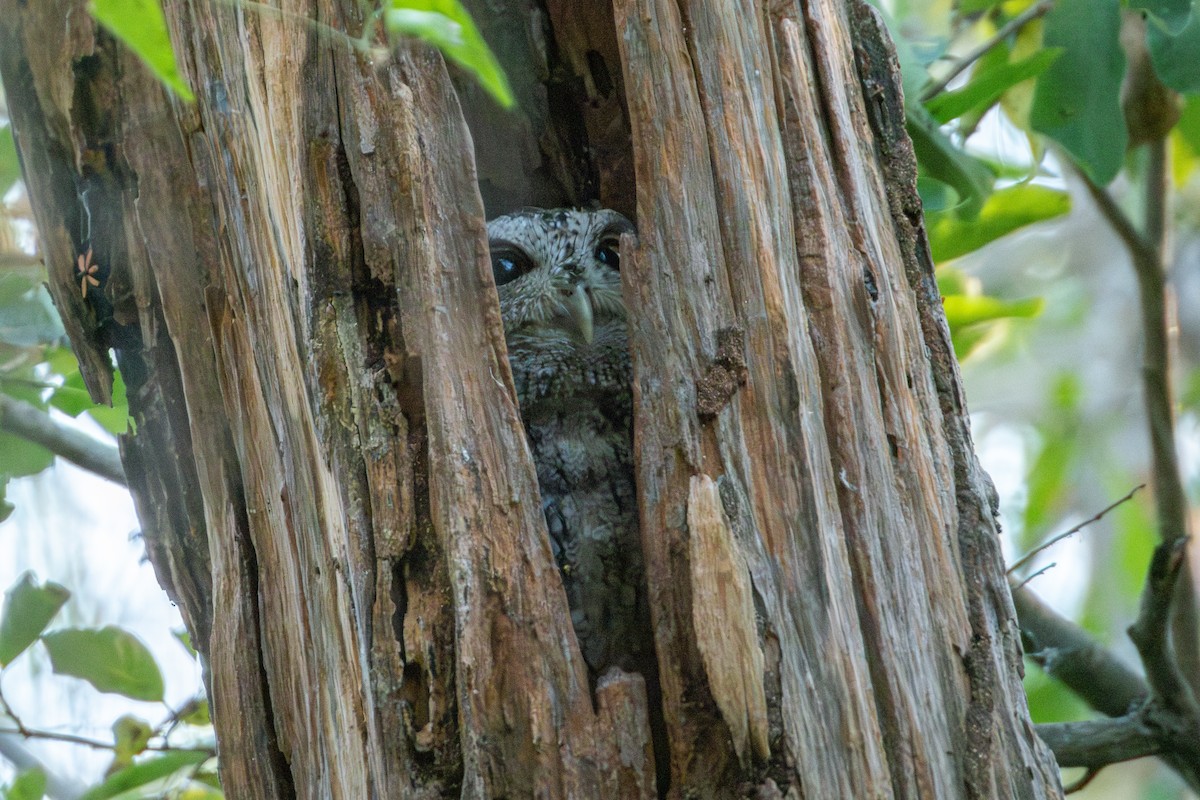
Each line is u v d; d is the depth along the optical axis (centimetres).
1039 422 1864
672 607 556
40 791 988
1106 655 1037
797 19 643
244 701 645
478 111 804
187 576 725
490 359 588
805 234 617
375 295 605
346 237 605
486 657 550
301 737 630
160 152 685
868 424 603
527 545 566
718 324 589
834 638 559
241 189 653
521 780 541
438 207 598
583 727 548
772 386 584
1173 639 1071
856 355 610
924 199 941
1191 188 1827
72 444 1008
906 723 567
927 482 617
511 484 572
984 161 1024
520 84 788
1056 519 1812
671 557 561
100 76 700
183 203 680
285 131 619
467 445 572
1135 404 1823
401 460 583
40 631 959
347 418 594
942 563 609
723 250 598
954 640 600
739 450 573
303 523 623
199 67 671
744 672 535
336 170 609
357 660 584
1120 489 1788
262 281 642
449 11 486
